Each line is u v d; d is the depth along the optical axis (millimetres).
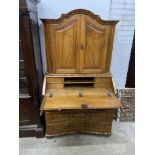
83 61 2018
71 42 1932
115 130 2346
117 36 2389
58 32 1885
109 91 2072
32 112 2082
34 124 2152
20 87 1959
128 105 2484
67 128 2129
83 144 2080
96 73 2088
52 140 2137
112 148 2025
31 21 1742
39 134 2152
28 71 1865
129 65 2590
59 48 1950
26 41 1729
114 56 2496
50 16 2223
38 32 2215
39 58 2207
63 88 2100
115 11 2256
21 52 1785
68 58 1999
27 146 2037
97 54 2006
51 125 2055
